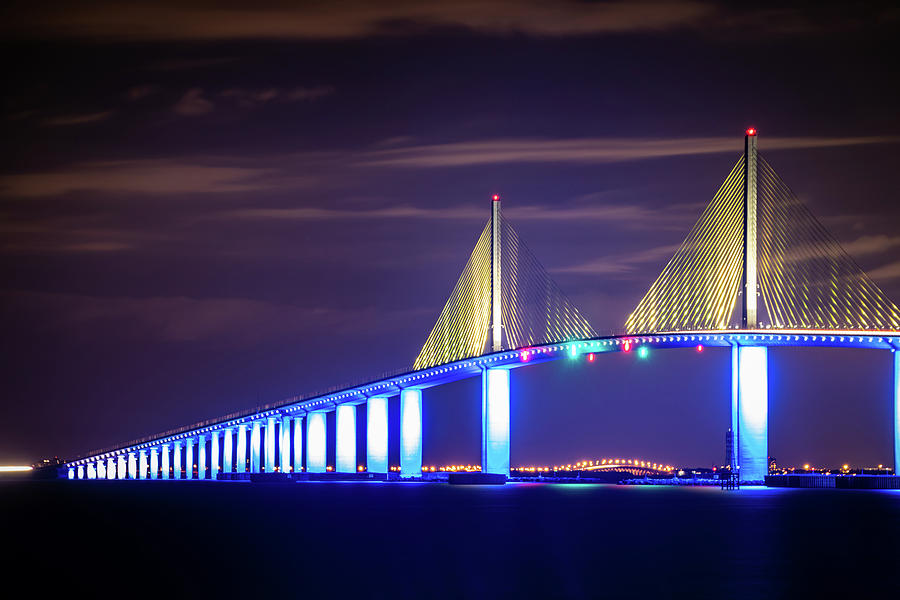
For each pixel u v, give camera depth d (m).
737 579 64.94
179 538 91.00
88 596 61.75
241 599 59.97
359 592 61.38
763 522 103.31
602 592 60.91
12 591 63.53
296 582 65.00
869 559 73.62
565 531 93.94
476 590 61.75
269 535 92.12
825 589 61.53
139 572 70.19
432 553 77.44
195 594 61.69
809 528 96.38
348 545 83.06
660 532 92.31
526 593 60.75
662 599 58.88
